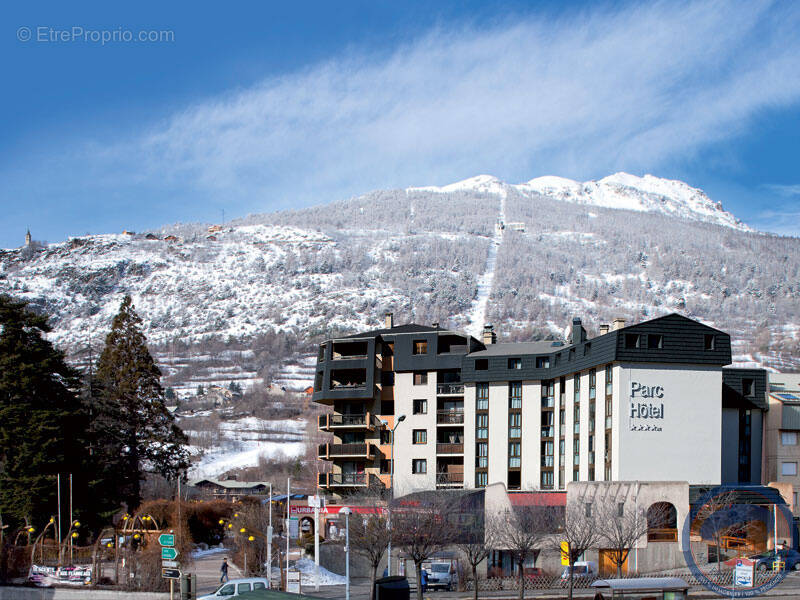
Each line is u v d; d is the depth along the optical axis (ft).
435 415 354.54
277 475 628.69
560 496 276.62
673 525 261.03
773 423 317.83
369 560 241.96
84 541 289.12
